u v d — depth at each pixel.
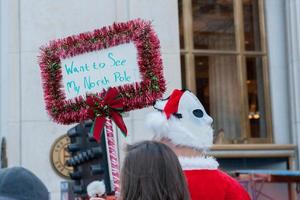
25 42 12.87
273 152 13.87
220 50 14.17
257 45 14.40
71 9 13.09
